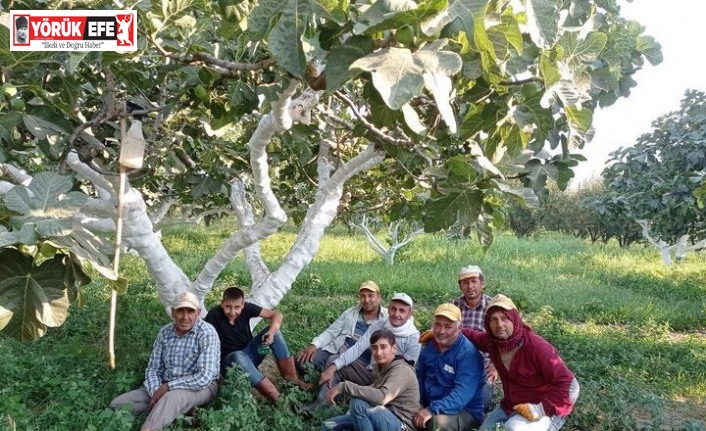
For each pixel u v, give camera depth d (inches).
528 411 160.4
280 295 229.1
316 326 303.4
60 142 127.0
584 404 194.4
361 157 208.5
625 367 265.3
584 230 1142.3
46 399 194.5
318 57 99.7
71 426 174.1
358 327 227.5
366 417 167.0
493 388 212.4
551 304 409.4
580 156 120.3
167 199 378.3
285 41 69.4
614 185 532.4
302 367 225.6
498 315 163.6
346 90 186.5
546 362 161.0
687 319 388.2
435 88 61.2
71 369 215.2
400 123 92.1
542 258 701.3
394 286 447.2
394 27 64.4
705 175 338.6
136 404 185.8
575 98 83.2
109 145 172.4
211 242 751.7
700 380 256.4
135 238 189.9
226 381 189.9
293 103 141.4
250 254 263.4
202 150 218.2
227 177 242.4
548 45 76.2
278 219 198.5
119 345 249.6
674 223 473.4
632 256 781.9
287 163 296.0
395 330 209.5
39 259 75.1
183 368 188.1
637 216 500.4
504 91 84.8
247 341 215.2
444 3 61.3
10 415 173.6
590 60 85.7
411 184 203.3
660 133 470.3
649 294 483.8
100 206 180.4
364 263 573.9
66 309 77.0
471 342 180.5
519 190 97.0
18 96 108.3
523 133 86.7
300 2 69.6
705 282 543.5
